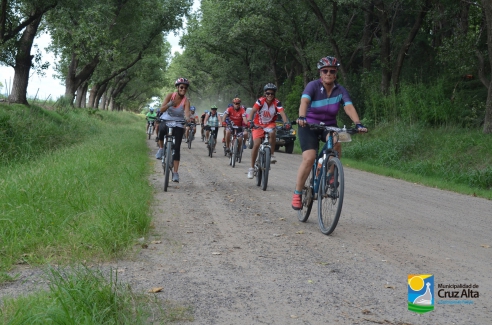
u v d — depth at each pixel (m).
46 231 5.33
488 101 18.84
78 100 46.44
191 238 5.93
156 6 37.06
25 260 4.62
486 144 16.92
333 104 6.43
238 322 3.39
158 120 10.41
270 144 10.65
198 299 3.82
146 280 4.26
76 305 3.20
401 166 18.16
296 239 6.04
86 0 26.38
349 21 29.73
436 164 16.86
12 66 24.44
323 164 6.42
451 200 10.42
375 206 8.92
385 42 25.98
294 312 3.61
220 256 5.16
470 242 6.21
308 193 6.79
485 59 23.64
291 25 31.11
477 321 3.51
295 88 34.56
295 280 4.38
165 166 10.22
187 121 10.02
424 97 22.61
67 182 8.03
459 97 21.92
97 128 26.11
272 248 5.56
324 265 4.90
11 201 6.66
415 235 6.48
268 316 3.52
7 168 11.27
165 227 6.48
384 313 3.62
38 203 6.43
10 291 3.86
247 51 44.97
